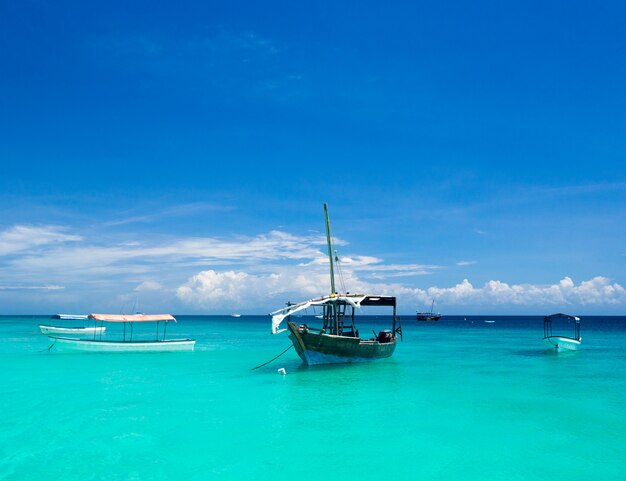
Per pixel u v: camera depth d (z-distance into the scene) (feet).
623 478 40.42
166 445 49.11
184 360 124.77
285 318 100.37
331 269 110.01
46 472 41.75
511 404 67.97
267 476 40.86
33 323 385.91
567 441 50.29
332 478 40.45
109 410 64.44
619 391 78.48
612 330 348.38
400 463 43.88
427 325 468.34
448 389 79.71
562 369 107.34
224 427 55.77
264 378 91.25
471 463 43.86
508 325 491.72
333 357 103.04
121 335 241.14
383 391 77.82
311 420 58.90
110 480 39.93
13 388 81.56
